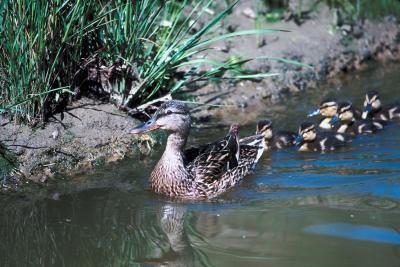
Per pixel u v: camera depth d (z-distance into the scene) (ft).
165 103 43.21
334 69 61.77
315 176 44.14
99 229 38.47
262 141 47.37
